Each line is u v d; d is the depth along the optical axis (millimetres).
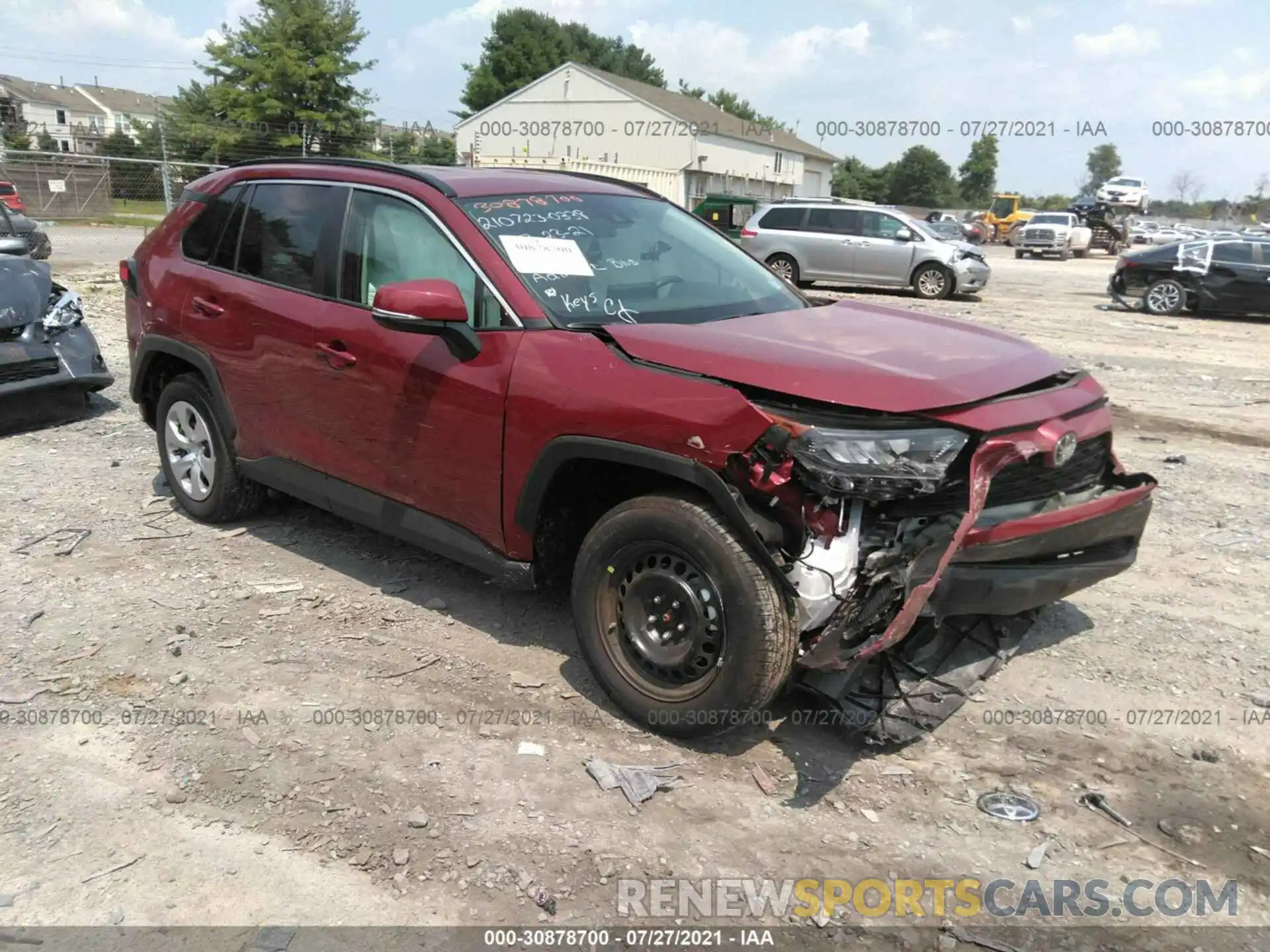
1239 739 3455
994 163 77750
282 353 4410
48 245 17484
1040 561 3375
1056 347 12422
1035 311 16672
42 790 3074
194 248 5035
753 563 3035
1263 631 4258
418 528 4020
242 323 4621
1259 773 3270
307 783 3119
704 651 3205
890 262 18922
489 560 3771
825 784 3178
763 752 3338
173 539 5066
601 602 3459
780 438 2922
